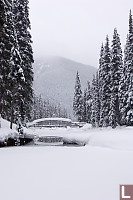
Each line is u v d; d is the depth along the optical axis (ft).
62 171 24.32
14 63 77.82
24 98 90.02
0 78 69.67
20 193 17.58
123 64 116.37
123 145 47.37
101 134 63.98
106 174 23.00
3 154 36.47
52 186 19.21
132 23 111.75
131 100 103.60
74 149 43.55
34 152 38.99
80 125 164.55
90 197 16.71
